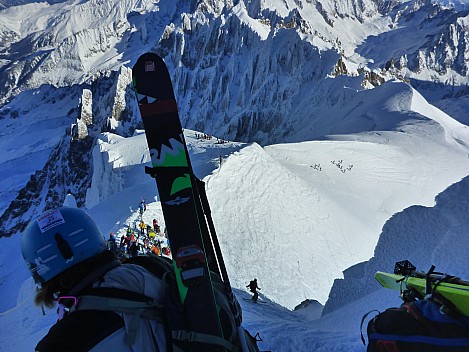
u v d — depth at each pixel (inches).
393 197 2502.5
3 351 733.9
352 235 1919.3
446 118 4847.4
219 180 1861.5
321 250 1695.4
